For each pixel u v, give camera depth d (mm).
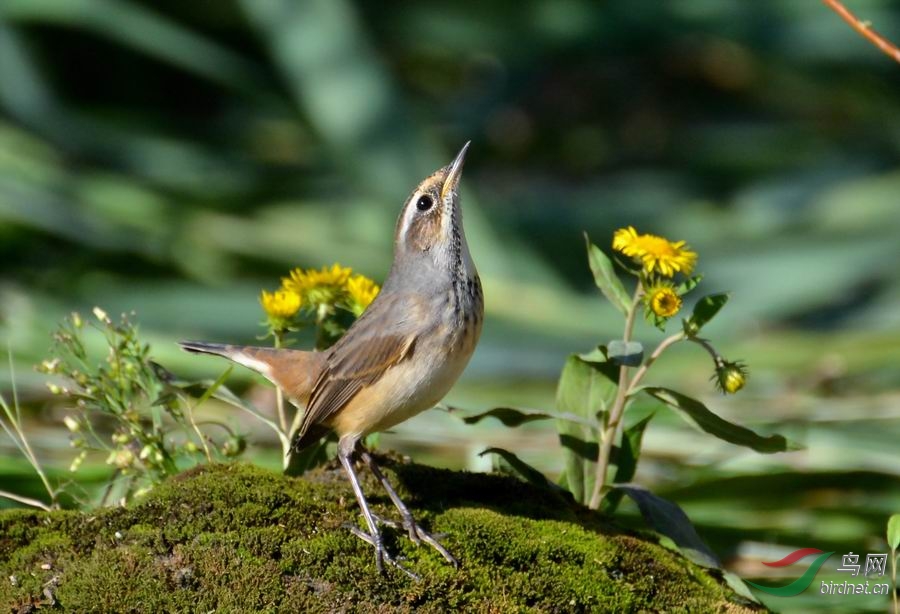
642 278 7434
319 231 15602
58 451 9773
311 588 6660
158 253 14688
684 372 12188
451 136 20766
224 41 19359
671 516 7582
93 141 16875
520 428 10688
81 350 8133
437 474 7805
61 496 8742
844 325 14453
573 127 21141
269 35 16109
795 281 14742
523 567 7047
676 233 16688
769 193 17578
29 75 16641
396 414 7648
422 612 6672
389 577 6781
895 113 19984
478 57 22000
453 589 6797
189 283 14141
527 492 7801
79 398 8133
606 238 16750
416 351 7562
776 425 10477
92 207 14977
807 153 19312
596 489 7895
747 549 9133
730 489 9672
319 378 7688
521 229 16812
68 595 6469
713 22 19922
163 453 7938
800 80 20719
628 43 20750
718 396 11445
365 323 7699
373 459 7645
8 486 8844
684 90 21750
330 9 15906
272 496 7055
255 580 6605
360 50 15883
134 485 8164
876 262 14953
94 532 6840
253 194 16375
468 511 7340
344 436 7574
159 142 17453
